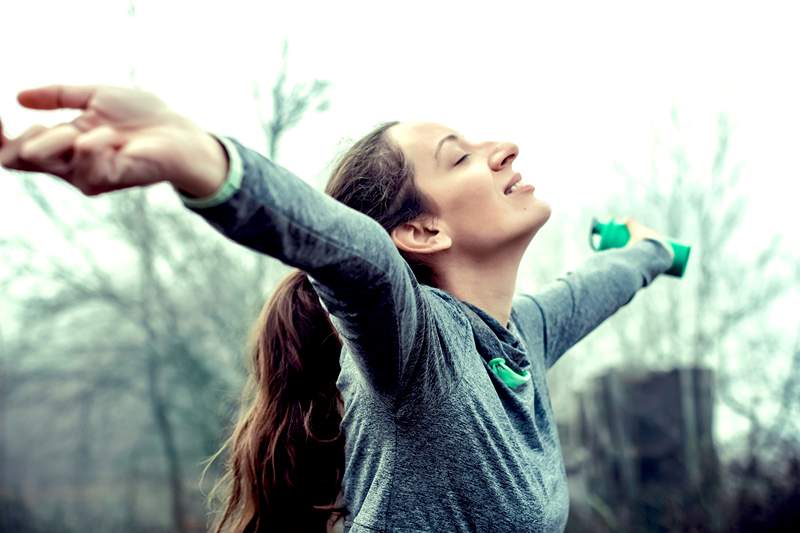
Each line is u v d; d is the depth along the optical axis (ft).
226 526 8.02
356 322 4.70
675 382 48.44
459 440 5.54
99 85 3.55
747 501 41.57
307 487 7.49
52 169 3.35
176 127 3.59
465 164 6.85
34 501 68.13
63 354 61.41
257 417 7.57
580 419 53.36
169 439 58.80
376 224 4.59
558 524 6.14
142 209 51.29
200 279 50.98
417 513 5.65
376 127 7.40
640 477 47.32
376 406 5.64
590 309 8.45
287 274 7.82
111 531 62.80
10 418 72.69
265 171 3.92
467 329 6.02
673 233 48.37
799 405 43.16
